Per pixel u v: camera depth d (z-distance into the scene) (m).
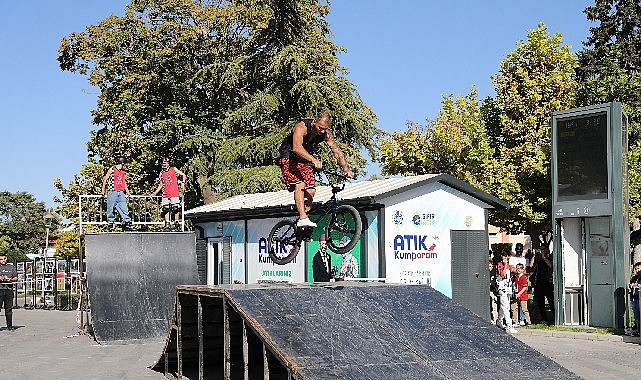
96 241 20.55
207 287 11.72
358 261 19.95
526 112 27.66
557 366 9.10
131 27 38.72
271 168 35.38
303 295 10.85
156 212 36.34
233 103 40.38
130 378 13.33
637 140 29.66
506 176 26.05
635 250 33.12
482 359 9.09
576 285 20.58
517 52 28.33
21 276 42.09
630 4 38.84
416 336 9.66
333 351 8.90
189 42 38.28
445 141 28.25
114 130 39.16
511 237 58.84
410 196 19.80
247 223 23.84
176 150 40.06
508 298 20.14
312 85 35.19
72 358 16.05
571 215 20.30
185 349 14.06
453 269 20.42
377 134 38.34
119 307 19.52
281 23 36.59
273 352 8.88
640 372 13.41
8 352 17.17
